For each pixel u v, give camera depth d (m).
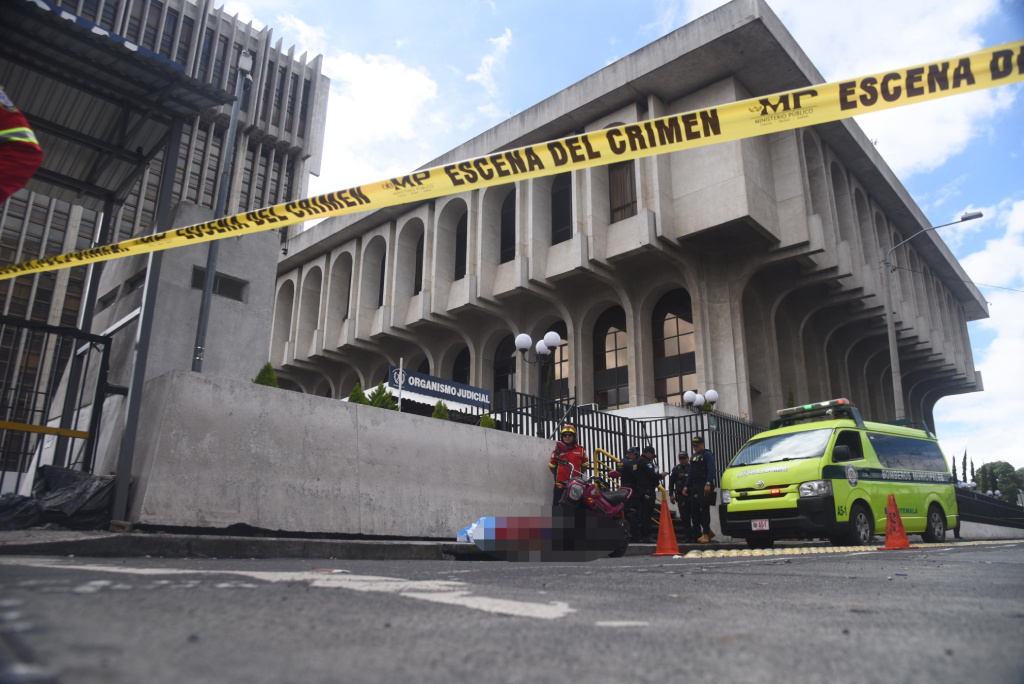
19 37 6.76
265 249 9.53
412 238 34.97
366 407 7.75
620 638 2.03
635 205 27.09
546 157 4.89
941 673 1.62
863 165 31.38
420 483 8.09
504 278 29.36
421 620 2.25
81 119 8.06
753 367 27.38
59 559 4.13
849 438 10.80
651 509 11.47
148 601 2.30
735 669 1.64
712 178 24.95
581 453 8.55
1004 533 25.59
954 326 45.06
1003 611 2.78
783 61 24.52
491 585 3.56
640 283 27.92
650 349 27.61
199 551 5.30
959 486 22.33
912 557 7.38
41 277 49.62
